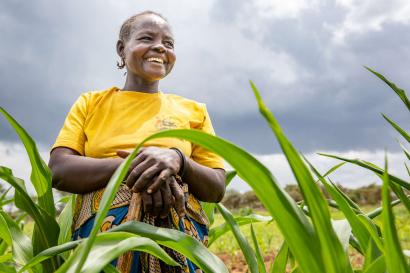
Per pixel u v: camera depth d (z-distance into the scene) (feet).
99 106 6.08
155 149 5.13
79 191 5.46
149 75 6.15
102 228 5.15
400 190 3.30
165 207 4.95
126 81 6.52
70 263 2.70
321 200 2.04
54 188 5.75
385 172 2.04
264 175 2.11
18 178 4.42
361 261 14.10
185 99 6.63
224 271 3.32
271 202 2.15
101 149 5.74
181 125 6.11
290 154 1.95
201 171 5.56
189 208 5.48
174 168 5.02
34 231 4.73
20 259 4.49
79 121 6.04
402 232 16.16
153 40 6.24
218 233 6.88
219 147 2.17
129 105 6.05
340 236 3.66
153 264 4.84
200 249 3.38
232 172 6.64
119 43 6.72
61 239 6.36
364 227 3.52
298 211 2.14
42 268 4.70
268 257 16.10
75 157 5.58
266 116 1.87
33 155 4.56
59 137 5.92
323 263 2.12
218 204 4.38
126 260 4.72
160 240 3.36
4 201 5.98
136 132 5.82
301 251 2.16
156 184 4.84
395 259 2.12
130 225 3.41
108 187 2.31
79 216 5.50
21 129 4.26
